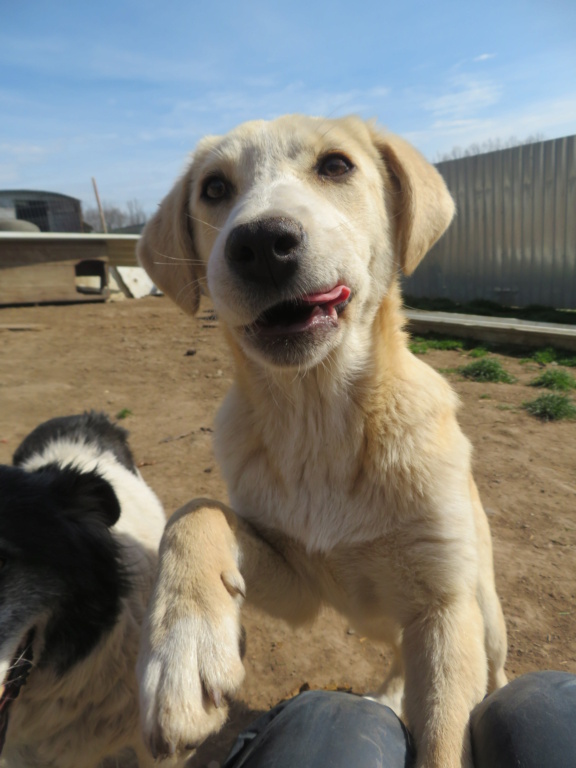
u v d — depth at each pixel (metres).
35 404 1.01
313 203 0.32
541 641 0.43
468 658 0.30
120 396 1.06
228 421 0.39
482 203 2.02
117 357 1.37
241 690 0.42
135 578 0.37
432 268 2.21
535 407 0.90
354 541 0.33
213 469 0.73
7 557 0.29
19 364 1.31
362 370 0.34
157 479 0.71
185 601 0.26
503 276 2.01
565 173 1.79
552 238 1.85
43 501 0.33
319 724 0.22
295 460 0.34
